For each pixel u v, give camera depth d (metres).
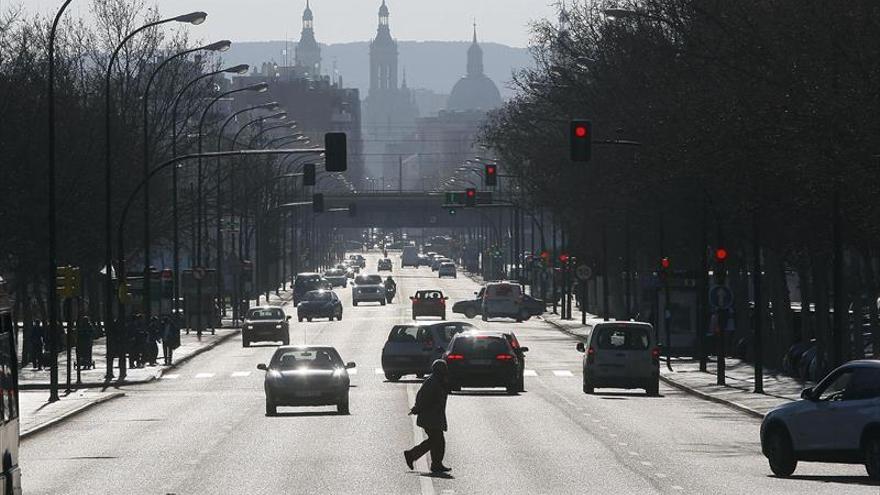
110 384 141.25
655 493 58.84
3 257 180.88
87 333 165.00
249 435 88.19
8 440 51.50
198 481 64.25
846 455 64.00
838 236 106.38
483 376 123.06
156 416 104.75
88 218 186.00
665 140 129.62
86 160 184.88
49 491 61.00
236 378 151.88
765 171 113.25
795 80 102.56
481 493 58.94
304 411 107.75
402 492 59.41
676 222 185.62
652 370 124.06
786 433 65.88
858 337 141.88
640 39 176.25
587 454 75.50
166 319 174.12
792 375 148.25
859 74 99.19
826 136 97.50
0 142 174.50
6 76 177.00
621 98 184.12
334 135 146.75
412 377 150.00
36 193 177.88
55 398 119.31
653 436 86.12
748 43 110.06
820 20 101.31
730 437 85.56
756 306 124.25
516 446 79.94
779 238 143.00
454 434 87.38
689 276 178.38
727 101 111.75
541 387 135.00
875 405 63.31
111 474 67.62
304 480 64.12
